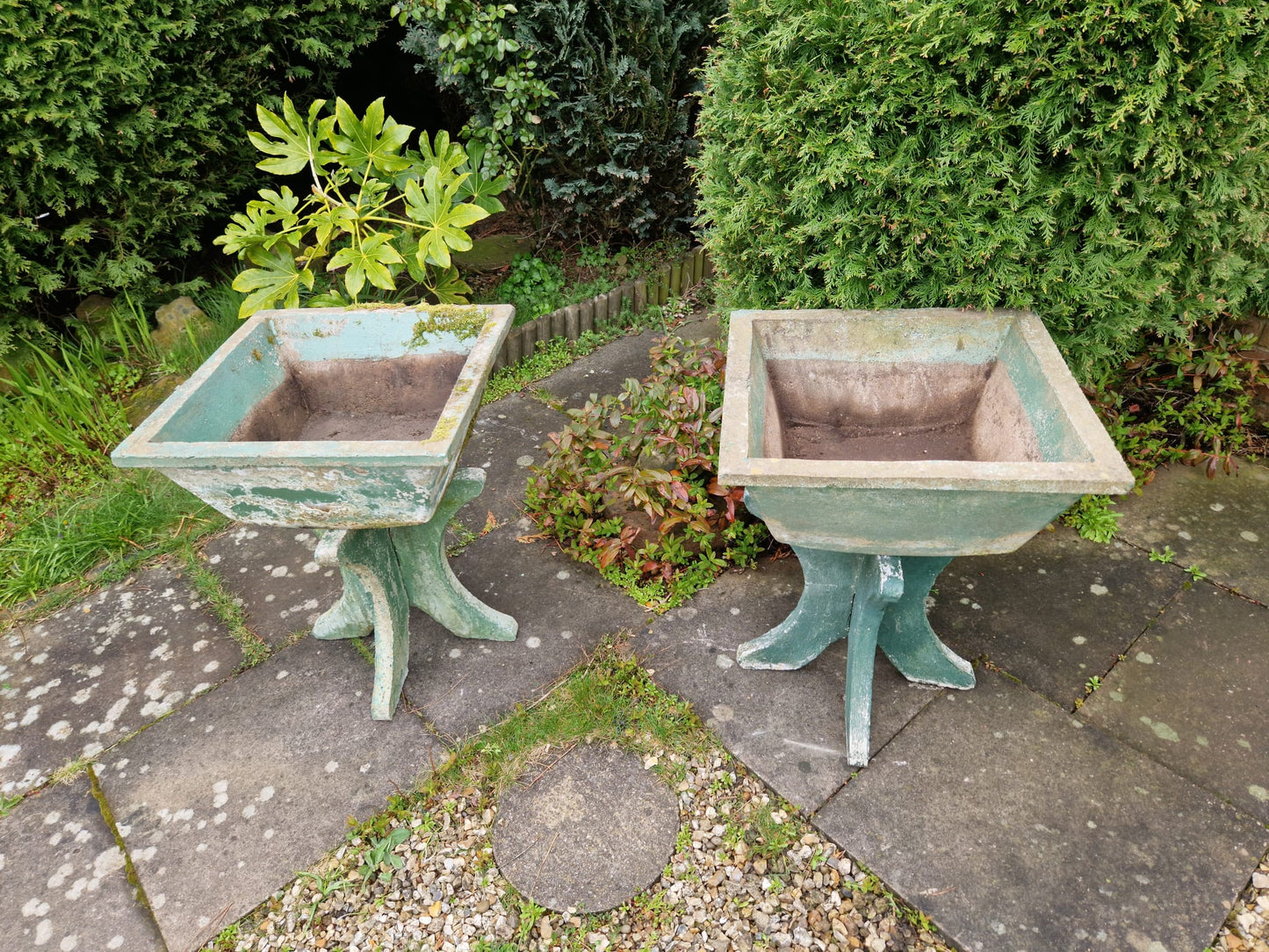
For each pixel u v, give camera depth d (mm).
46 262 3998
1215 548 2914
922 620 2336
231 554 3150
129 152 3785
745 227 2580
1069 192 2150
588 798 2217
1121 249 2240
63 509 3336
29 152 3506
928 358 2350
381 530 2383
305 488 1915
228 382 2225
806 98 2223
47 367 3992
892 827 2092
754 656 2529
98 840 2164
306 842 2143
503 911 1996
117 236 3969
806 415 2496
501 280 4703
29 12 3330
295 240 3381
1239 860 1975
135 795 2271
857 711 2262
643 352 4461
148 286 4258
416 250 3656
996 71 2043
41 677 2658
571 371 4297
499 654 2660
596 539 2965
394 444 1814
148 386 4027
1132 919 1877
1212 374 3176
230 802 2244
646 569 2898
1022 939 1855
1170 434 3414
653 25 4258
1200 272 2430
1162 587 2771
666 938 1926
